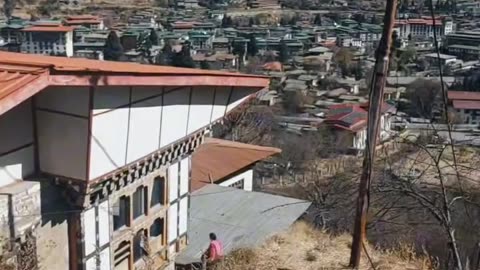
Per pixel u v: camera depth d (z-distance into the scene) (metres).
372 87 9.82
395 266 13.27
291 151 41.16
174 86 13.18
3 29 134.38
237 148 24.73
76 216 12.20
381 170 11.17
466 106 47.12
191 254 15.91
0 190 10.72
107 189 12.66
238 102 16.66
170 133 14.19
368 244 14.79
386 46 9.61
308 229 17.17
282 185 36.16
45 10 197.88
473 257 9.91
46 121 11.49
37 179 11.61
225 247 15.78
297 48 138.62
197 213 18.34
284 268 13.37
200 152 23.86
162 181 14.95
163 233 15.27
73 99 11.13
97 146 11.62
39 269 11.47
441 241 15.31
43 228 11.67
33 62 10.60
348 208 17.98
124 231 13.62
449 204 9.27
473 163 11.97
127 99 12.15
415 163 10.73
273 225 17.41
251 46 136.12
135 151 12.95
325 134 45.81
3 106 8.90
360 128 45.53
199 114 15.21
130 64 15.80
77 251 12.33
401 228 15.74
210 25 178.12
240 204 19.11
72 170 11.63
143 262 14.57
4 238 10.45
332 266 13.27
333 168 30.52
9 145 11.00
